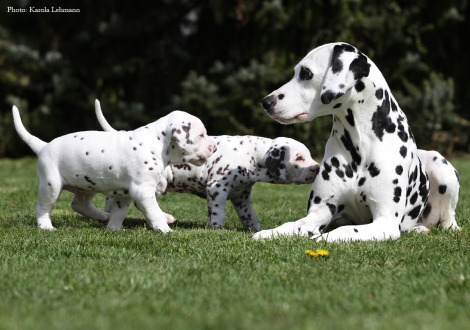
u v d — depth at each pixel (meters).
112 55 29.62
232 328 4.87
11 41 28.09
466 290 6.14
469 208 13.33
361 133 9.10
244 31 29.42
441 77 28.25
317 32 27.14
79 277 6.54
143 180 9.70
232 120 27.02
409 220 9.83
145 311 5.41
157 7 30.73
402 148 9.20
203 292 6.04
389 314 5.39
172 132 9.72
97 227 10.62
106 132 10.12
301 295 5.97
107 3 29.47
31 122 29.30
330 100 8.55
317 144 26.00
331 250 7.93
